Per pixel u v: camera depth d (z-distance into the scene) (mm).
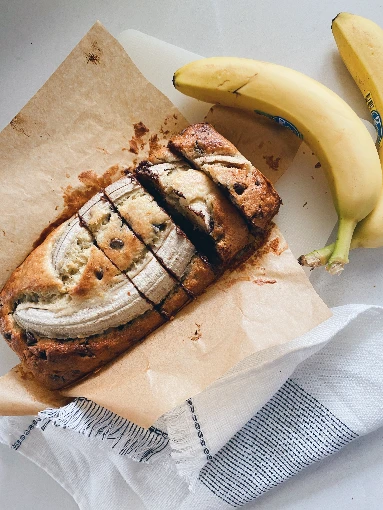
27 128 325
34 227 332
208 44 351
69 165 332
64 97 324
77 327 301
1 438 351
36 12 358
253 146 336
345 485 339
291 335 291
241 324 300
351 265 339
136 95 328
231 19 351
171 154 313
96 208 308
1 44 358
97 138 332
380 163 321
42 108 323
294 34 346
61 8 357
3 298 320
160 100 329
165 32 354
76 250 306
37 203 331
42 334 306
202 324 307
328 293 339
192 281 306
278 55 346
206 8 352
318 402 333
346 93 341
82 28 357
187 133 311
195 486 340
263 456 336
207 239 315
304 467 336
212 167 303
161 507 343
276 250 313
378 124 324
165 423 334
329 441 331
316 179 335
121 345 308
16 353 321
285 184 337
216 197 305
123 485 351
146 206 304
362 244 320
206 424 327
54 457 354
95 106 328
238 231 309
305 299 300
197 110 339
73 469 354
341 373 333
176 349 305
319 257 308
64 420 323
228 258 309
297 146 333
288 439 334
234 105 325
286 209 336
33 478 359
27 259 321
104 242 303
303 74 318
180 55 339
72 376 313
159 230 303
